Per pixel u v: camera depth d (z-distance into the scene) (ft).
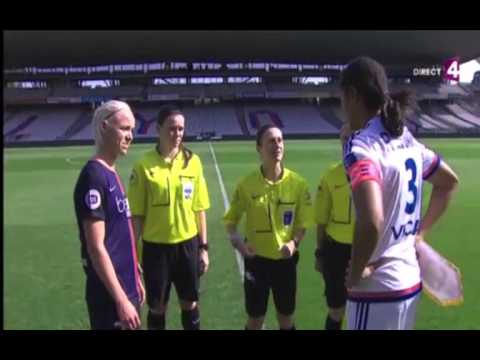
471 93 217.97
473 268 24.91
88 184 10.19
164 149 15.60
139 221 15.53
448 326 17.42
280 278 14.98
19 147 157.48
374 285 8.07
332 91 215.10
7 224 38.29
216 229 34.96
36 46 182.29
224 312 19.38
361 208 7.37
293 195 14.93
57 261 27.66
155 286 15.56
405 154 8.09
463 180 59.88
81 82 219.82
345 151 8.01
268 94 213.66
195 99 214.28
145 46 187.11
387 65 216.13
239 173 69.10
